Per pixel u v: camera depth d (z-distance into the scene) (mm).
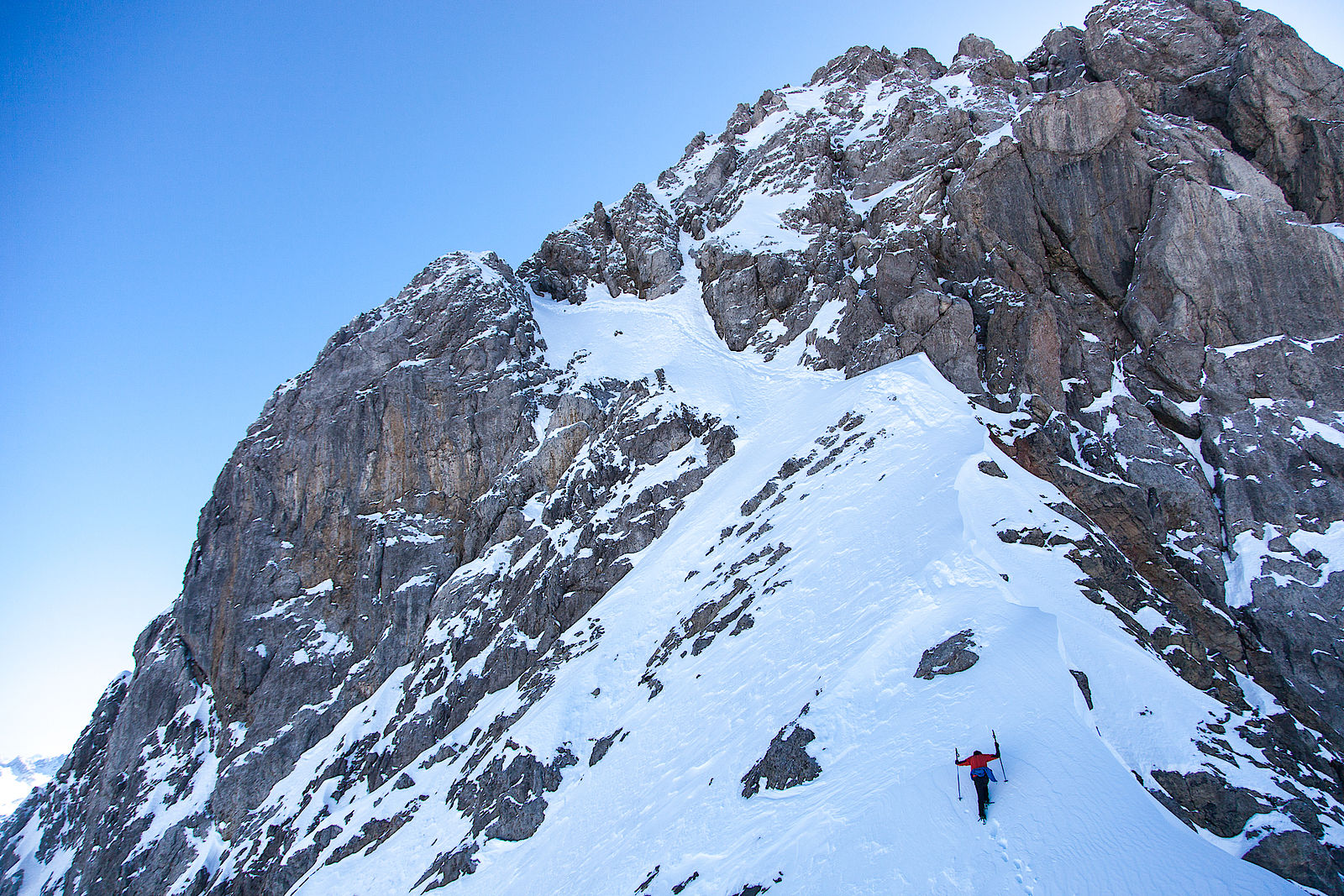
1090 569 25172
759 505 37906
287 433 59219
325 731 46406
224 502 58375
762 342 54375
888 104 70688
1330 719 25984
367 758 42344
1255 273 37688
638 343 60250
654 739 27625
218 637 53344
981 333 40844
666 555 39875
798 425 42844
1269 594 29281
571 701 33781
